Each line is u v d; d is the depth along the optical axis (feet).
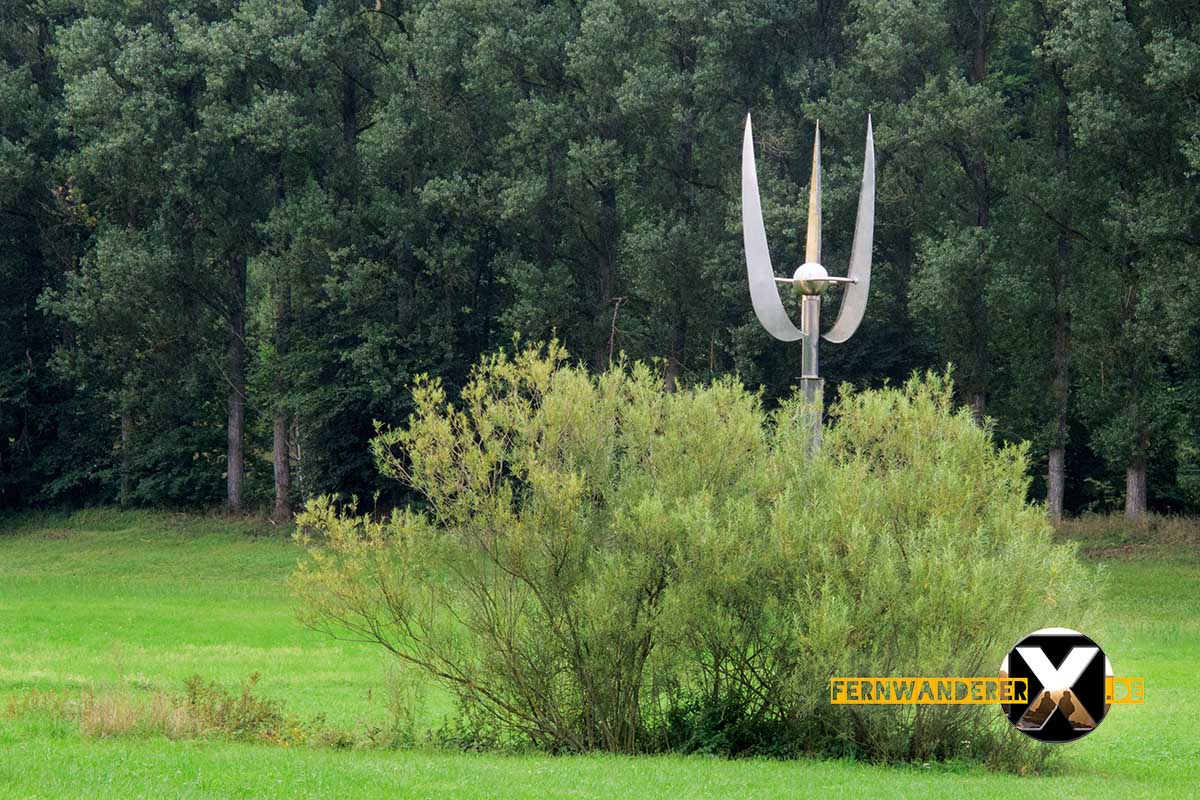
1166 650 255.09
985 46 424.46
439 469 153.38
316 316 466.29
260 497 508.12
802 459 155.02
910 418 157.07
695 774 126.93
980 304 399.85
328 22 449.89
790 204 409.08
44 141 489.67
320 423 449.48
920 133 393.29
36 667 208.54
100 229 464.24
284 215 439.63
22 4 501.15
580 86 451.94
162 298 450.71
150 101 442.91
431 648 156.35
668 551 147.33
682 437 155.53
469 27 451.94
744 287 412.98
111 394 482.28
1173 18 377.50
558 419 152.76
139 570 407.23
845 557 143.64
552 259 462.60
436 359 457.68
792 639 141.90
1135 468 396.78
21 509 515.09
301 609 158.92
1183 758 154.30
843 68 439.63
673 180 451.12
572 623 151.12
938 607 138.51
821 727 148.05
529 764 134.41
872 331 433.07
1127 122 370.12
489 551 151.84
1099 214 394.32
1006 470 154.81
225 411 520.42
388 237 451.94
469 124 453.99
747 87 433.48
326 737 155.84
